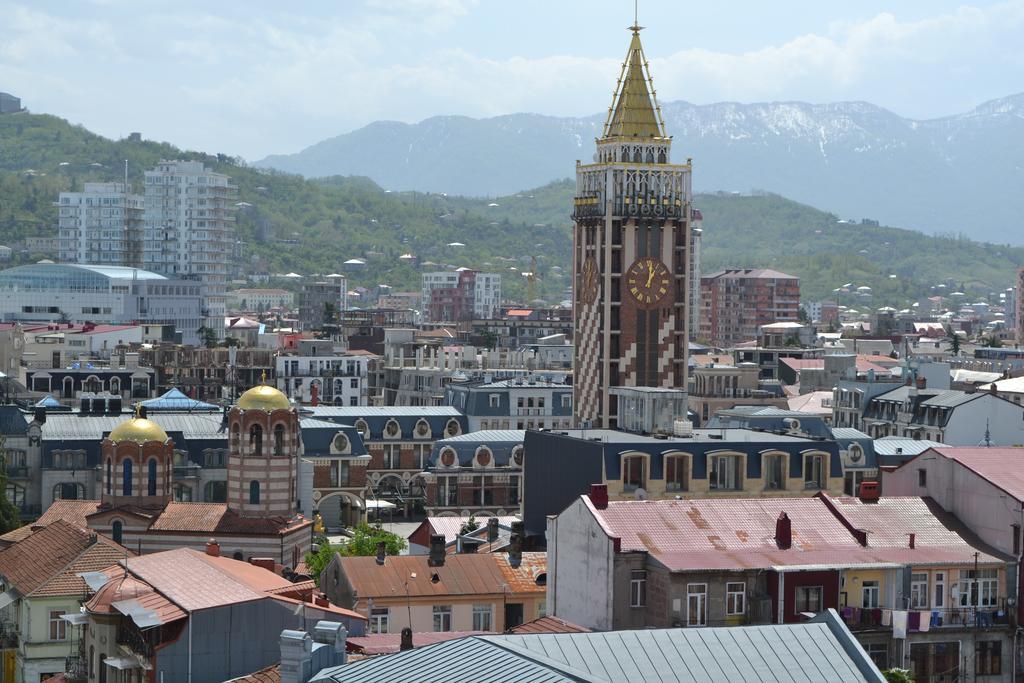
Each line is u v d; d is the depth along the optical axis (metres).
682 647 151.12
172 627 191.38
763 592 199.88
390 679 145.62
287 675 149.88
